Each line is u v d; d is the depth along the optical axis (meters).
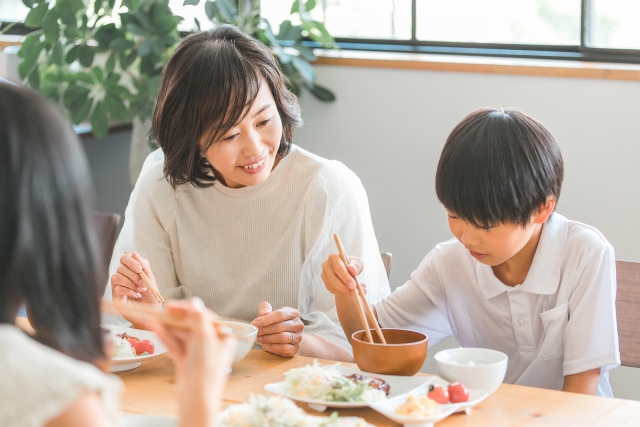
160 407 1.04
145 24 2.65
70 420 0.60
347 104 2.83
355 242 1.63
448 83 2.66
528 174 1.17
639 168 2.41
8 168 0.63
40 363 0.61
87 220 0.68
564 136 2.50
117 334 1.35
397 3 2.85
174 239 1.70
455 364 1.05
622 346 1.39
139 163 2.83
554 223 1.37
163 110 1.49
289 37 2.79
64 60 2.82
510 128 1.19
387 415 0.97
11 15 3.24
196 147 1.53
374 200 2.84
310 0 2.80
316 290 1.60
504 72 2.55
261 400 0.93
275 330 1.28
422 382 1.08
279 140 1.52
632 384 2.34
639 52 2.49
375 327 1.22
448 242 1.51
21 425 0.59
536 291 1.35
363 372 1.14
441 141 2.70
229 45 1.46
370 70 2.77
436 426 0.96
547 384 1.37
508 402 1.04
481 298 1.44
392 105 2.76
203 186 1.62
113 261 1.78
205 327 0.72
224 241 1.66
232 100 1.41
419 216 2.77
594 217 2.49
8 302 0.65
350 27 2.95
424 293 1.51
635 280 1.39
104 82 2.75
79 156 0.68
